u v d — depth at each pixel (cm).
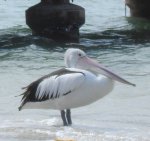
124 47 2411
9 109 1253
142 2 3712
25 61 2023
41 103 1040
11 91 1498
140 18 3703
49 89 1028
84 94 1020
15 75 1739
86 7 4141
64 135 970
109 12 3934
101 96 1034
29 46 2409
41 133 980
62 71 1047
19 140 936
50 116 1157
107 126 1059
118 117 1162
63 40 2630
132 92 1462
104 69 1041
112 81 1025
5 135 966
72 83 1012
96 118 1149
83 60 1084
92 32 2959
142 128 1047
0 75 1738
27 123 1070
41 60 2050
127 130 1023
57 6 2666
